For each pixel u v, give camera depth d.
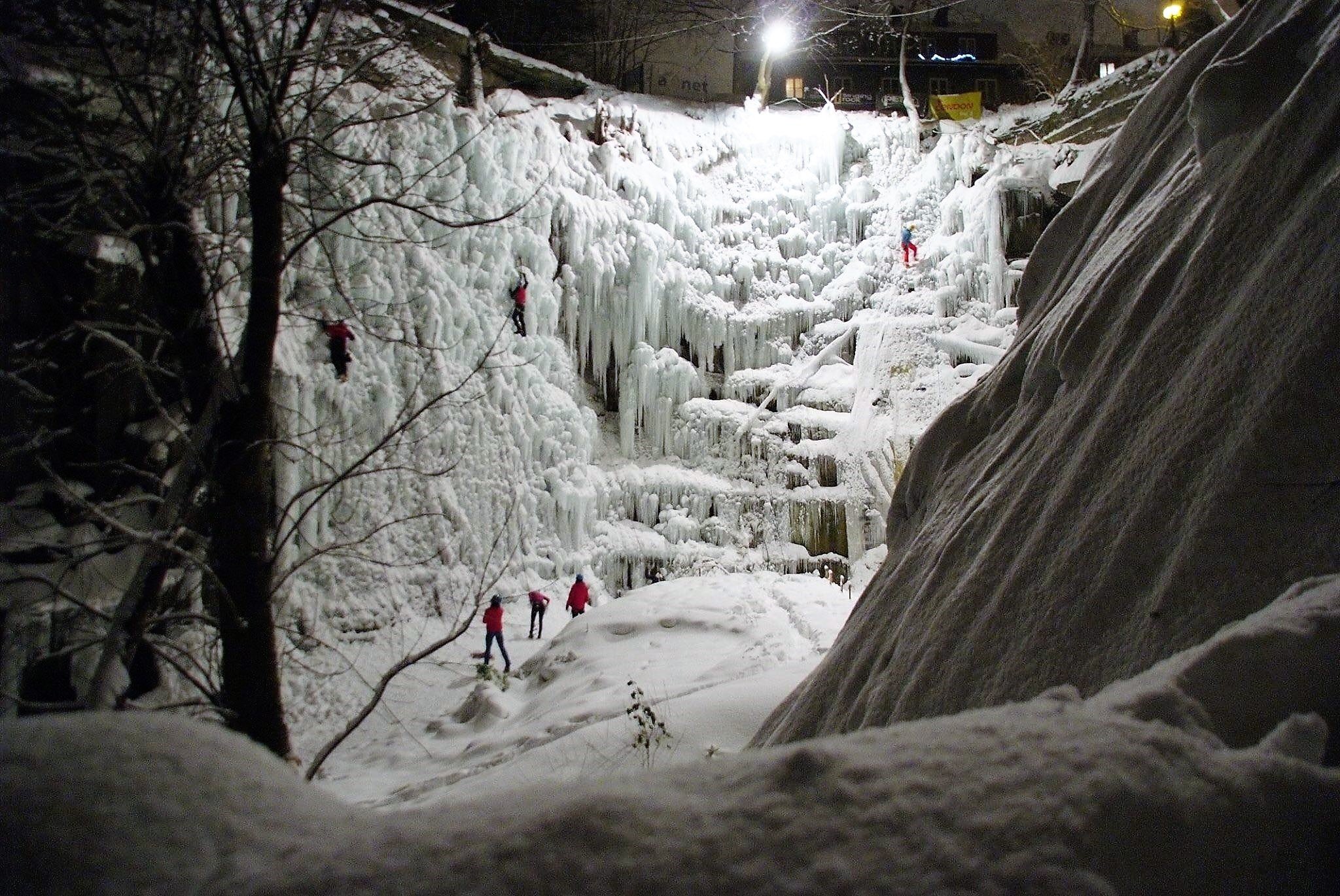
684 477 23.58
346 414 15.59
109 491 9.77
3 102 6.11
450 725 12.20
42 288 9.36
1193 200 3.93
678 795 1.14
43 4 6.27
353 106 16.42
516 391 20.00
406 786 9.21
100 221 8.51
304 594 14.20
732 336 25.72
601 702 9.95
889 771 1.20
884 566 5.77
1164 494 2.85
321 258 15.85
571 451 21.59
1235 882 1.19
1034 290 5.93
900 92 34.47
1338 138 3.07
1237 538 2.50
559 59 30.06
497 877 0.95
